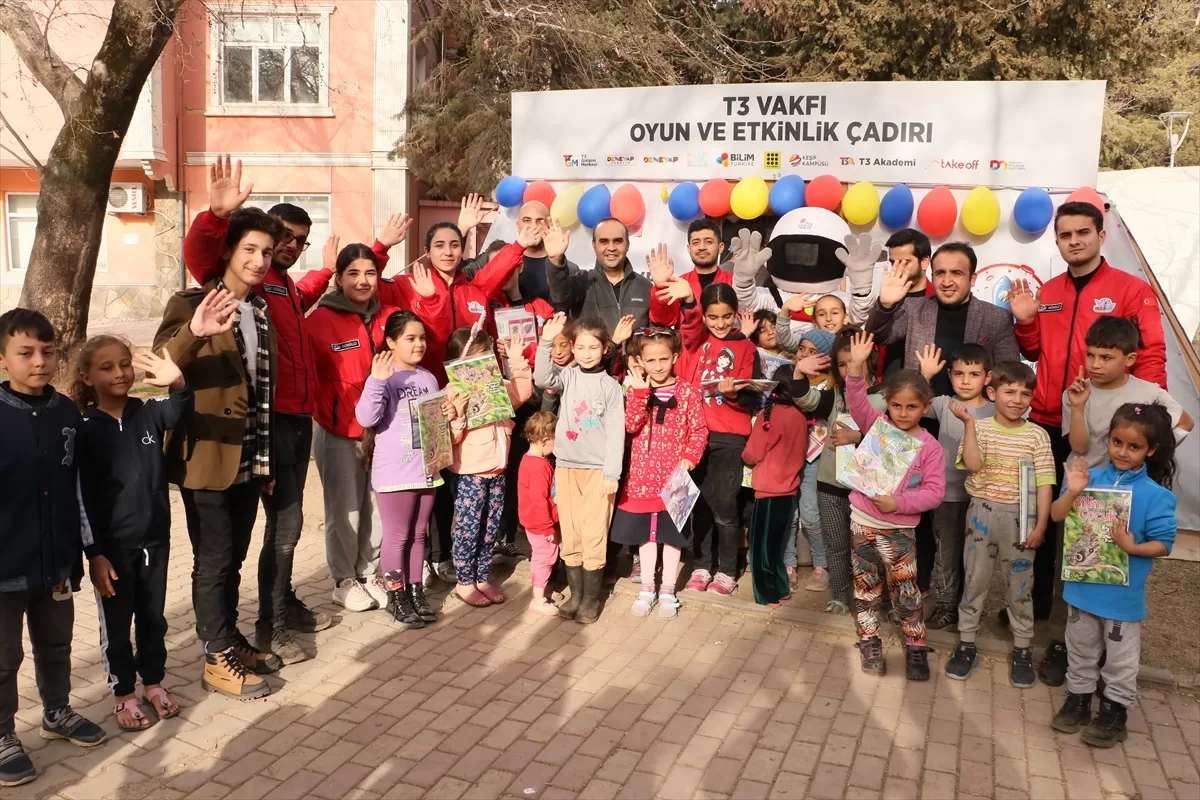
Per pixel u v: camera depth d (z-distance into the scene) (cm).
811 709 388
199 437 374
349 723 373
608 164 684
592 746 356
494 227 723
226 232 377
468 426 484
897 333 468
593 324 483
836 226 597
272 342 401
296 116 1769
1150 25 1780
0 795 319
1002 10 1234
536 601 493
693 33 1422
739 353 502
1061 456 445
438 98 1580
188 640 451
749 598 511
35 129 1689
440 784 330
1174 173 1054
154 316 1823
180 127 1769
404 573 476
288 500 428
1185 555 596
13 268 1831
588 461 476
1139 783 337
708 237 547
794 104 628
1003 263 597
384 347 484
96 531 350
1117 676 360
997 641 453
